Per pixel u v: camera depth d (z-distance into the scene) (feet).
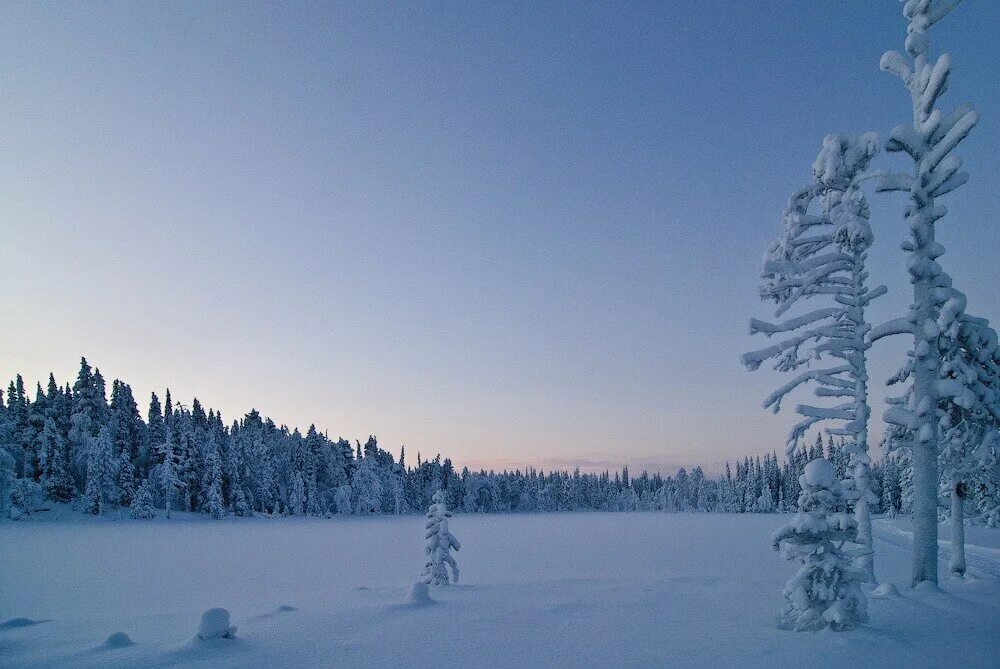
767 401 45.88
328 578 78.89
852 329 44.45
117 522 212.02
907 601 30.83
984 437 42.11
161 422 252.62
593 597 35.83
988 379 40.37
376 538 164.45
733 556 103.81
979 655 21.56
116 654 23.30
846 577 25.16
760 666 20.26
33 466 222.28
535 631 26.12
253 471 289.33
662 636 24.73
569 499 559.38
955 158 38.65
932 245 40.98
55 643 26.22
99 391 238.07
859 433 42.88
